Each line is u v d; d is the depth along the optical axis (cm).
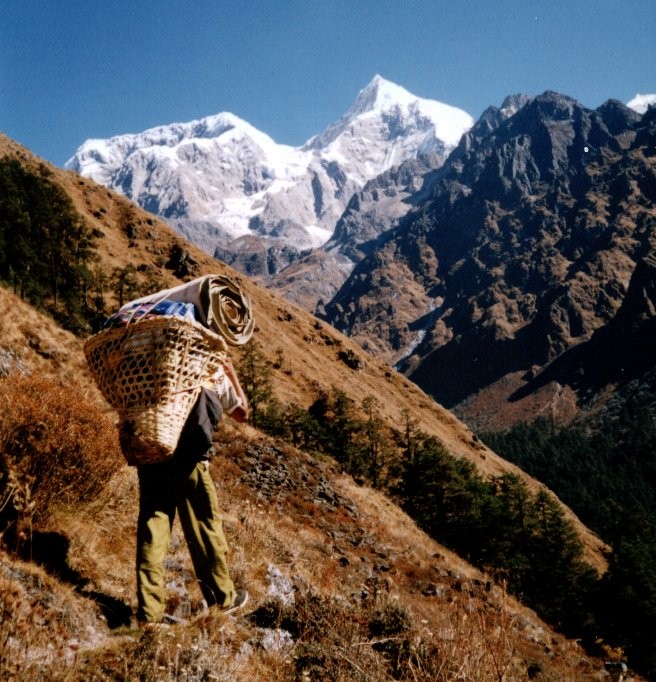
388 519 2292
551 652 1209
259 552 655
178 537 534
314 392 12612
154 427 336
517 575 4747
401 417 14475
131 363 343
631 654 4512
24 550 375
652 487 18362
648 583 4925
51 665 270
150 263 15300
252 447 2027
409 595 1182
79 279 8638
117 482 503
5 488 377
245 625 393
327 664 356
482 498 5800
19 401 406
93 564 408
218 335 370
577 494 15262
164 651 307
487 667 334
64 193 10119
